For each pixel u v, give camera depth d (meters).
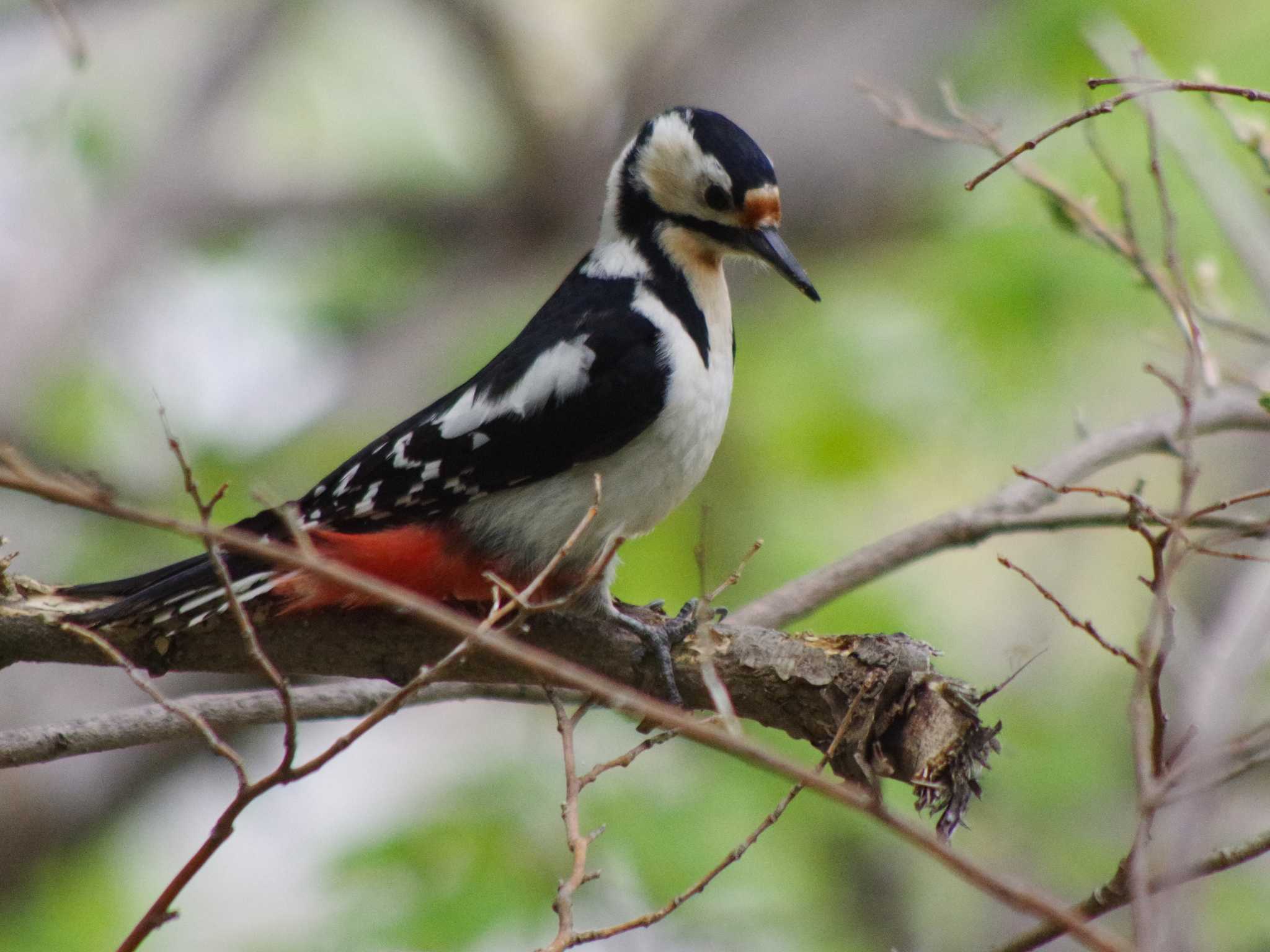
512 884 10.96
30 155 14.02
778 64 14.88
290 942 11.83
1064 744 12.52
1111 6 13.54
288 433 14.05
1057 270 13.16
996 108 14.38
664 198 8.27
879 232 15.05
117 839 13.33
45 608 7.14
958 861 4.71
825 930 12.47
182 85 16.08
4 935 12.23
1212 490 14.23
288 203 16.11
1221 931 10.82
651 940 10.84
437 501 7.80
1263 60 13.06
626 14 15.79
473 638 5.23
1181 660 7.79
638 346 7.84
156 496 13.60
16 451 5.39
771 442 14.39
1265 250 8.47
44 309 14.34
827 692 6.91
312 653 7.35
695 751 11.92
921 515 14.73
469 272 15.57
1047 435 14.45
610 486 7.82
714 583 13.26
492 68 15.40
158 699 5.42
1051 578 13.80
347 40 17.03
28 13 14.60
